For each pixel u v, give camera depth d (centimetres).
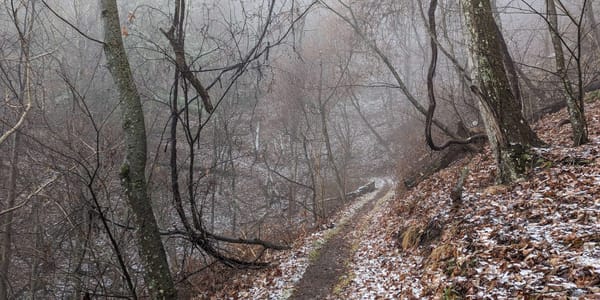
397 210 1163
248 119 2617
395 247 871
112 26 510
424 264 666
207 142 2081
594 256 420
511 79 1072
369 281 745
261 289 875
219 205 1892
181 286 1035
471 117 1728
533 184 681
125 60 515
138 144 507
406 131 2770
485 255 534
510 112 776
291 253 1105
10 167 999
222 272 1074
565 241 474
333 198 2041
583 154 697
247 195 2108
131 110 507
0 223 956
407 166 1925
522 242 515
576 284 387
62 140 857
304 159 2438
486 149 1137
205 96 637
